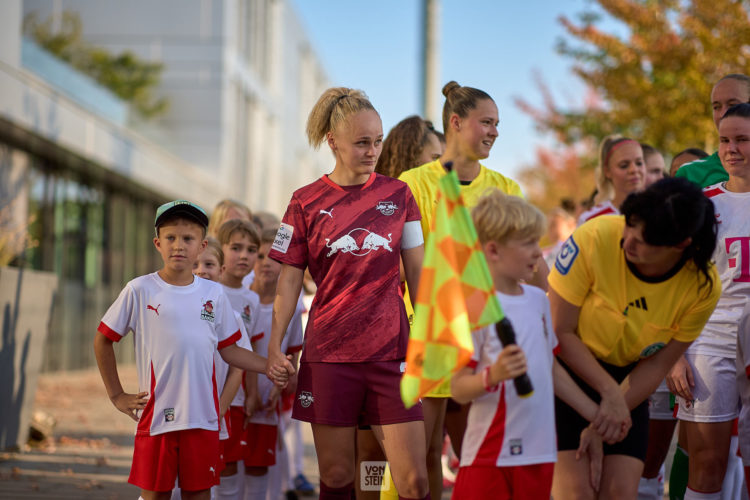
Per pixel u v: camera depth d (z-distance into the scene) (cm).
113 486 1027
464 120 743
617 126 2291
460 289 509
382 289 629
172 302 674
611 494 586
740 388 654
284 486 1006
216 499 837
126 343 3600
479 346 527
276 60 5919
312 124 661
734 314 694
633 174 945
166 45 4472
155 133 3641
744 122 695
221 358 750
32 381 1259
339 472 627
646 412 609
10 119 2062
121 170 2903
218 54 4444
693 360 699
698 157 952
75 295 2891
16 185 2391
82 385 2366
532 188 4100
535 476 522
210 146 4419
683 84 1920
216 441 679
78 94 2703
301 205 647
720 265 704
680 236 520
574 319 587
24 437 1261
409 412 621
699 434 696
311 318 639
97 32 4456
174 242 674
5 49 2059
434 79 2280
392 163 836
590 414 570
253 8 5219
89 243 3019
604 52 2077
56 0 4219
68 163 2725
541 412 526
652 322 573
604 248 571
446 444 1153
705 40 1770
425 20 2281
